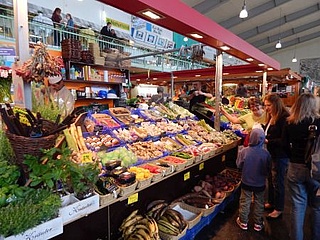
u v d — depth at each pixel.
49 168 1.45
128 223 2.09
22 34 1.63
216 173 3.83
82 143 2.28
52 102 1.74
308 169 2.16
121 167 2.23
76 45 5.43
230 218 3.13
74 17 9.70
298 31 15.53
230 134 4.28
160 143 3.17
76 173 1.65
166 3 2.24
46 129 1.47
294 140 2.25
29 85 1.62
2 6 5.69
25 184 1.43
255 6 11.41
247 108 6.21
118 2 1.99
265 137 3.02
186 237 2.44
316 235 2.24
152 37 13.61
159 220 2.35
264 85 6.80
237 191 3.64
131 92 10.35
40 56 1.54
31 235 1.30
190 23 2.58
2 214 1.24
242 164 2.85
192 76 8.82
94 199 1.75
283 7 12.11
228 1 10.19
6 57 3.82
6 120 1.37
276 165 3.09
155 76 9.78
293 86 10.56
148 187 2.40
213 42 3.30
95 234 1.84
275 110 3.05
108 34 8.74
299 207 2.27
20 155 1.40
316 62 19.30
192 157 2.98
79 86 5.89
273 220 3.10
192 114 4.63
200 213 2.68
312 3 12.16
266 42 16.64
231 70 7.16
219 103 4.33
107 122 3.06
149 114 3.83
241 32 14.58
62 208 1.53
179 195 2.96
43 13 8.02
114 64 6.59
